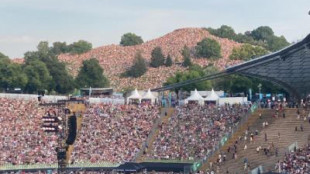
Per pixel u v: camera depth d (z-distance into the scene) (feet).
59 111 612.29
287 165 624.59
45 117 592.19
